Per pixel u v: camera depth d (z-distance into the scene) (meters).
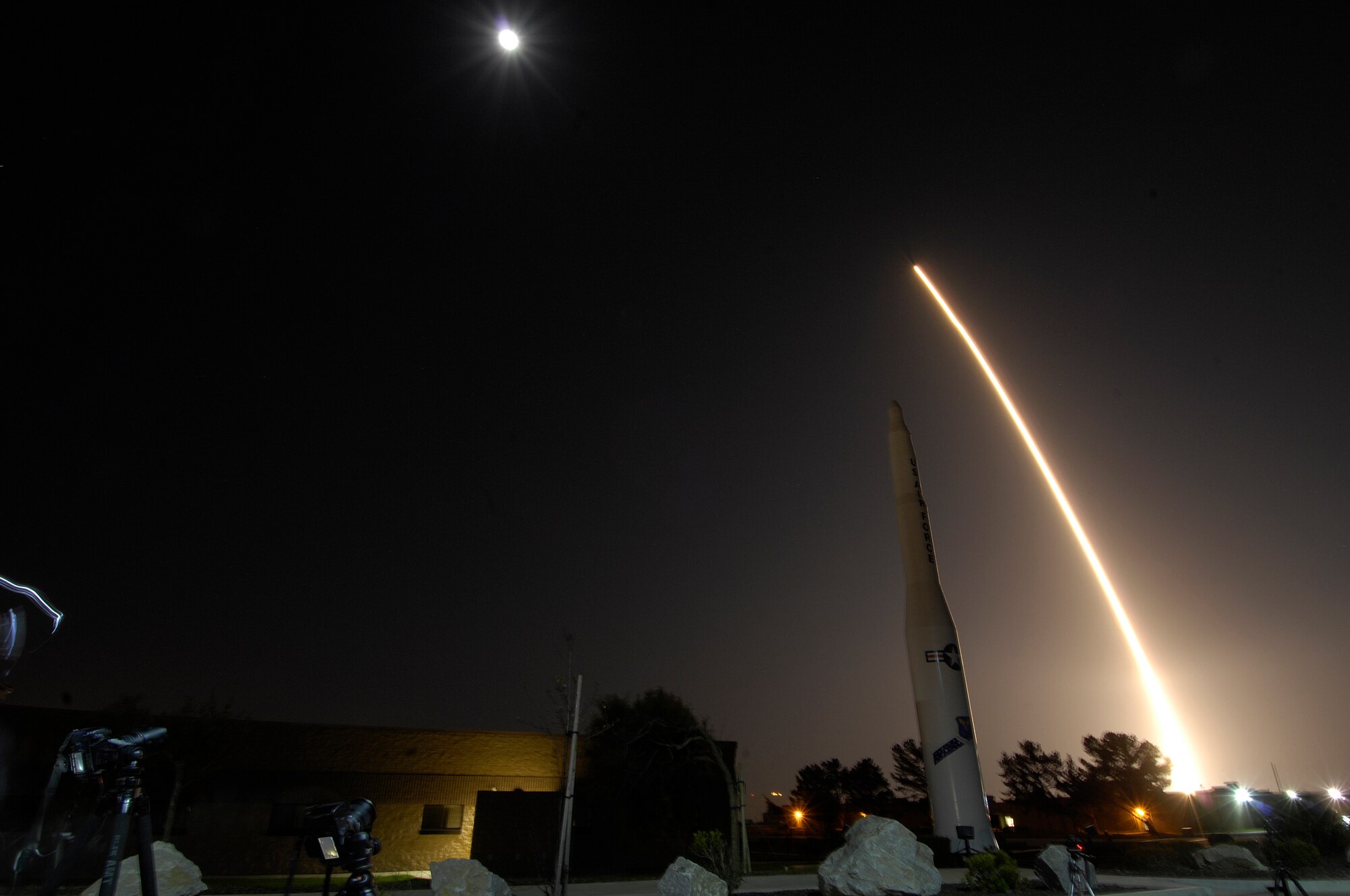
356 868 4.71
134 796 4.37
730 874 18.02
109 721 25.50
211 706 27.31
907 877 16.70
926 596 38.56
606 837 30.09
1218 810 62.78
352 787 28.89
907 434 42.84
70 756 4.39
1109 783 69.62
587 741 31.61
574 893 20.52
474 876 15.52
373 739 29.95
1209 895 18.47
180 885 16.28
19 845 22.25
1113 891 19.06
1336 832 30.23
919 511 40.53
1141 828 67.44
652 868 30.09
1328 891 20.77
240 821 27.09
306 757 28.75
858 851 17.20
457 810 29.91
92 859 19.33
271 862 26.89
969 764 35.09
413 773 29.83
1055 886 18.52
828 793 68.25
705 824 31.62
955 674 36.78
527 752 31.42
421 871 28.59
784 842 42.78
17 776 23.67
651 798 30.94
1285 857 24.80
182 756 25.94
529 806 29.12
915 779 68.69
